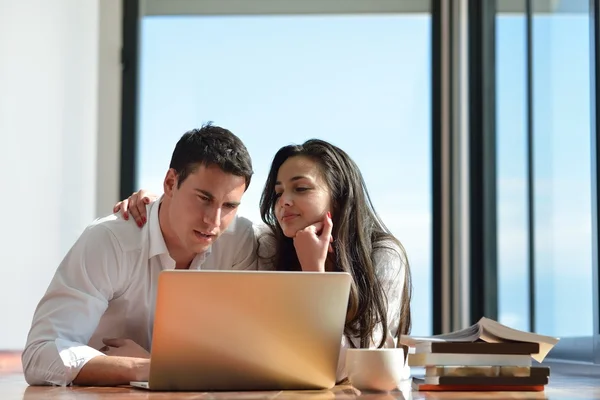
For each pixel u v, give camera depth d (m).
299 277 2.03
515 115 4.14
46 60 4.74
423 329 5.23
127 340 2.53
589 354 3.06
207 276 1.96
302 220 2.70
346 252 2.71
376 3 5.30
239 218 2.85
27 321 4.60
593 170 3.08
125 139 5.31
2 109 4.41
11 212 4.48
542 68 3.72
